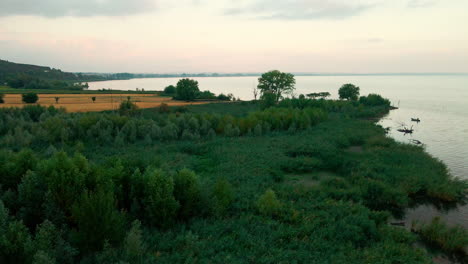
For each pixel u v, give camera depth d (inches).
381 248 706.8
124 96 5438.0
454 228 841.5
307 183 1247.5
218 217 810.8
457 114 4089.6
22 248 509.4
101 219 578.9
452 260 745.6
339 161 1497.3
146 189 764.6
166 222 726.5
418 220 959.6
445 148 2103.8
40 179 692.1
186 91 4768.7
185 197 799.1
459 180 1330.0
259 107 3961.6
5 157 845.8
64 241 550.6
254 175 1263.5
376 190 1095.6
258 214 871.1
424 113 4197.8
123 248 581.9
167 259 578.6
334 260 627.2
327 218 843.4
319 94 6087.6
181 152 1700.3
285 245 689.6
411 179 1249.4
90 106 3794.3
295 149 1759.4
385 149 1846.7
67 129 1811.0
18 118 2186.3
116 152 1587.1
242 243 685.3
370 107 4581.7
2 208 556.4
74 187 674.2
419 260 687.7
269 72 4879.4
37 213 649.6
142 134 2009.1
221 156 1565.0
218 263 574.6
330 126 2687.0
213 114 2476.6
